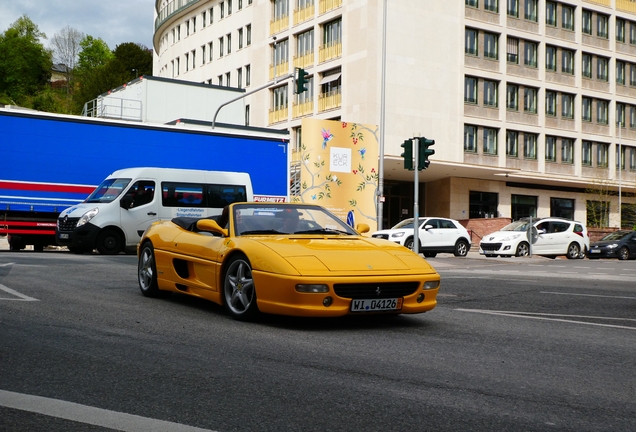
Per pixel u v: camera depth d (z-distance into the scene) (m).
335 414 3.96
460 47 45.50
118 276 11.77
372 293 6.89
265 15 51.38
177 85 36.25
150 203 19.67
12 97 87.88
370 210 35.47
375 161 35.75
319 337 6.53
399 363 5.41
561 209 53.22
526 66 49.81
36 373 4.79
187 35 66.31
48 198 20.50
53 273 11.87
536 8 50.62
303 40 47.72
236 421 3.78
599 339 6.84
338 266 6.88
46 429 3.59
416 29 43.25
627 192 56.41
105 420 3.75
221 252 7.68
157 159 22.05
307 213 8.48
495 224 44.00
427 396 4.41
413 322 7.65
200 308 8.30
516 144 49.59
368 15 41.75
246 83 55.56
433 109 43.91
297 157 47.19
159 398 4.22
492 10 47.78
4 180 19.95
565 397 4.48
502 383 4.83
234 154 23.34
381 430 3.68
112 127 21.44
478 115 46.72
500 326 7.56
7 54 89.19
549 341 6.64
